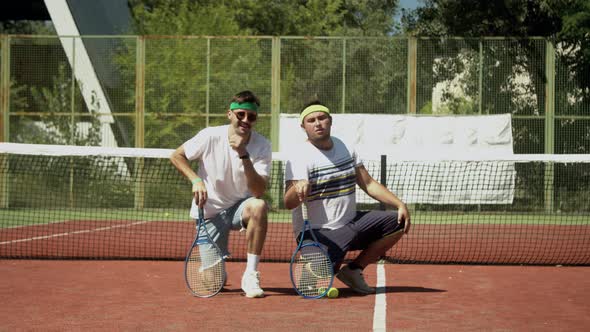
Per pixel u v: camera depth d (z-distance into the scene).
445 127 14.48
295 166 4.78
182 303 4.58
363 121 14.54
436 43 14.64
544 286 5.38
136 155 7.54
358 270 4.97
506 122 14.45
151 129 15.07
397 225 4.85
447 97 14.63
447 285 5.40
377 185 4.96
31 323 3.96
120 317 4.13
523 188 14.19
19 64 15.32
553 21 16.73
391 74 14.64
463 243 8.85
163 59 15.10
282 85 14.82
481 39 14.61
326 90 14.74
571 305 4.58
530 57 14.55
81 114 15.24
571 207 14.16
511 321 4.05
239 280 5.64
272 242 8.78
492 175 14.12
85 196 14.85
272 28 25.06
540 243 8.92
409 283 5.50
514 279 5.75
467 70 14.60
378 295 4.91
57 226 11.17
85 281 5.54
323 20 25.72
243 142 4.63
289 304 4.55
